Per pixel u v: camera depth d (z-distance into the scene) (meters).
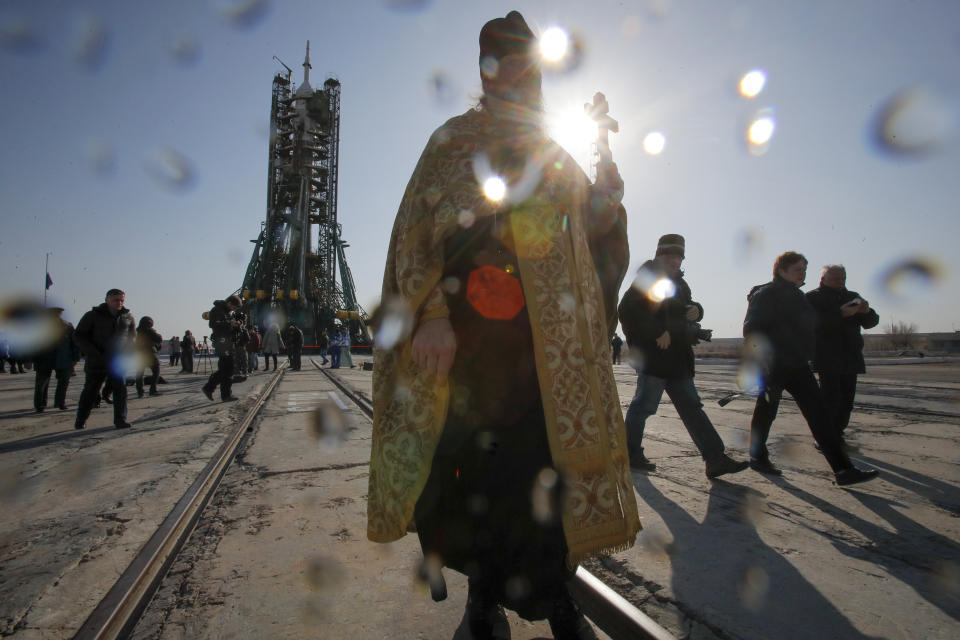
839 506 2.71
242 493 3.08
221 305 8.10
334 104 65.38
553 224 1.30
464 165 1.28
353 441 4.60
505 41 1.38
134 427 5.75
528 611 1.26
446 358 1.15
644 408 3.45
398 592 1.85
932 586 1.81
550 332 1.24
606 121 1.47
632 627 1.53
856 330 4.33
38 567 2.03
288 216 64.25
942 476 3.27
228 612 1.72
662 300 3.36
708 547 2.18
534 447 1.25
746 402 7.34
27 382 15.10
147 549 2.20
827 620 1.60
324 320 60.53
